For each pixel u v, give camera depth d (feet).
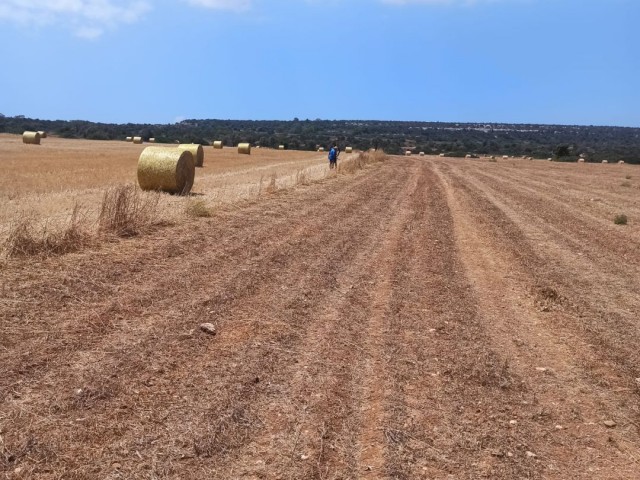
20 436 13.87
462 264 36.86
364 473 13.66
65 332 20.25
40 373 17.12
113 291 25.16
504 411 17.38
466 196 80.64
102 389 16.46
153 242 35.06
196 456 13.80
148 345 19.95
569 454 15.28
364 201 67.10
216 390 17.15
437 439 15.49
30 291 23.82
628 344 23.53
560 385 19.44
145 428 14.79
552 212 65.87
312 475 13.41
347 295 28.22
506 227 53.06
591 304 29.01
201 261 31.89
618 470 14.66
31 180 72.28
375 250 39.60
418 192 83.15
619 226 57.06
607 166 199.21
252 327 22.74
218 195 61.46
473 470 14.15
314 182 84.99
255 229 43.06
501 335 23.98
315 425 15.66
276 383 18.06
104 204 36.37
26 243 29.43
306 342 21.76
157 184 62.75
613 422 17.04
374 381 18.74
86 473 12.76
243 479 13.08
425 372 19.77
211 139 354.33
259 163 138.82
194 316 23.24
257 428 15.33
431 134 566.77
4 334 19.49
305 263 33.99
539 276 34.55
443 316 26.02
